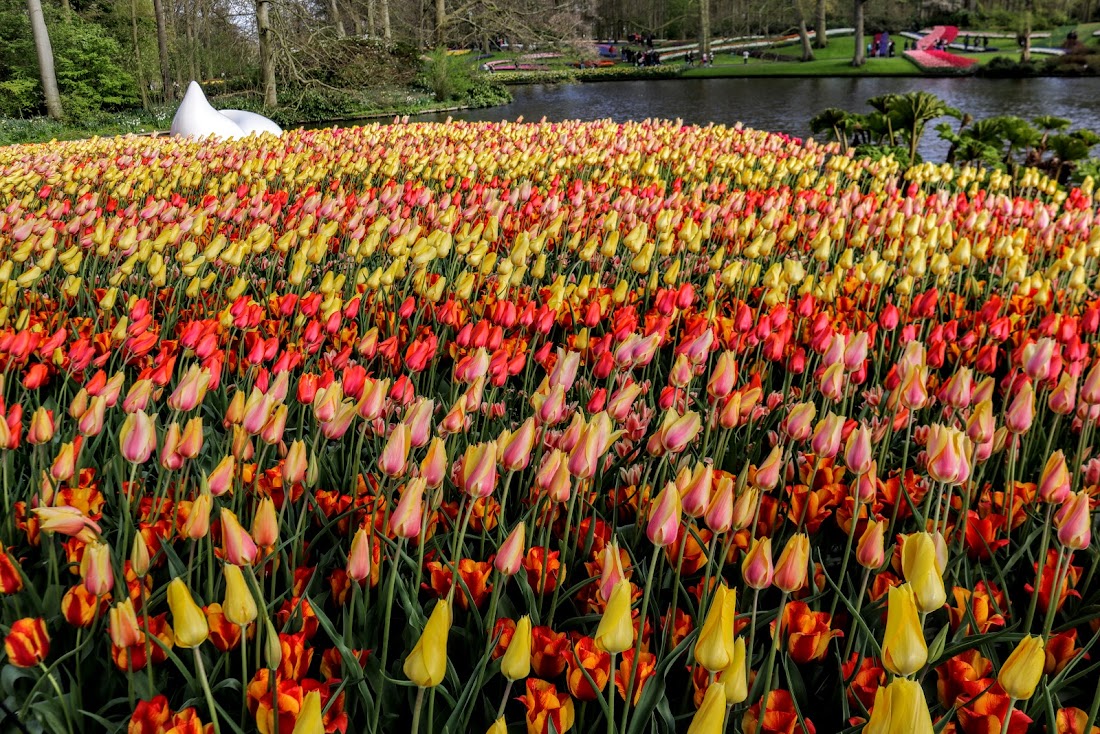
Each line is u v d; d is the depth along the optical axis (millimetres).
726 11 70938
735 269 4082
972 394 2381
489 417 2994
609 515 2609
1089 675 2029
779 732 1674
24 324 3281
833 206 6359
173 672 1980
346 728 1711
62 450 2086
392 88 35938
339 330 3939
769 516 2404
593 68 53781
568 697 1675
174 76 42500
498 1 38406
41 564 2145
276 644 1500
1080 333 4090
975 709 1664
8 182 7531
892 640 1288
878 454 2967
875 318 4598
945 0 74188
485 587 2088
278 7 31875
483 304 4230
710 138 11555
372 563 2066
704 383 3662
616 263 5371
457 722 1656
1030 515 2375
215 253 4191
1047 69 43875
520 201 7281
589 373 3479
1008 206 6348
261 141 11344
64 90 34844
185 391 2166
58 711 1679
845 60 54406
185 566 2207
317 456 2703
